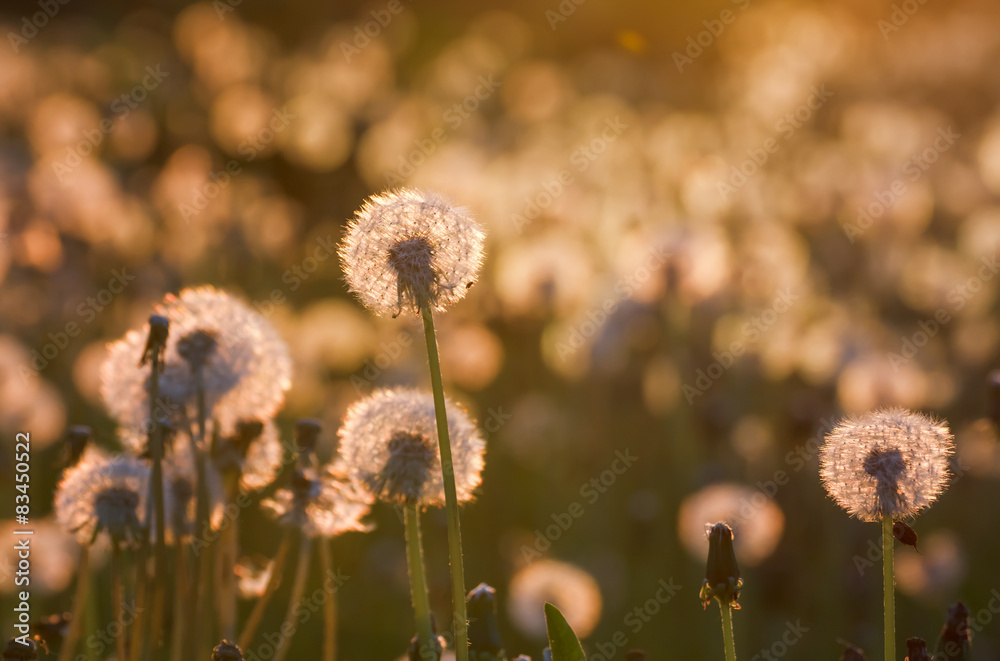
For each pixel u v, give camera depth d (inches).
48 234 311.0
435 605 250.4
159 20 745.0
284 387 114.1
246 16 810.2
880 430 82.6
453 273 85.4
